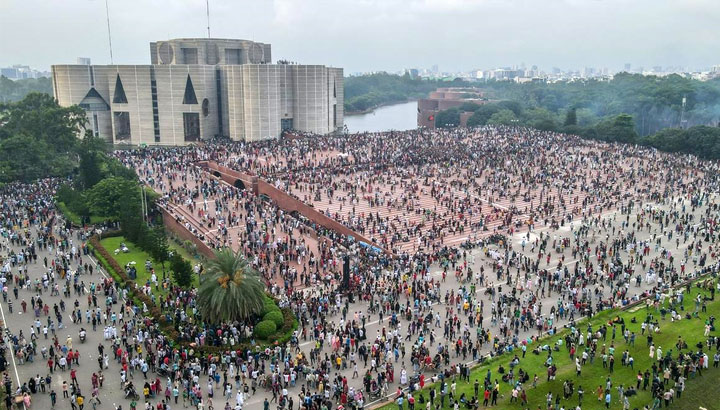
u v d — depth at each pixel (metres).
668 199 108.50
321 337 53.62
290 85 182.12
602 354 52.44
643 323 56.34
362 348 51.44
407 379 48.69
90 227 87.81
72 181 110.00
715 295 65.62
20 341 50.97
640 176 124.81
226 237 81.31
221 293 53.94
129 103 178.38
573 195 108.94
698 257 79.31
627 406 43.91
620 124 173.50
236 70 173.25
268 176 112.31
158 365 49.16
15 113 131.38
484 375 49.38
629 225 93.50
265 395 46.62
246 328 54.91
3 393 44.16
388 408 44.47
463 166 126.38
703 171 131.50
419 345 52.72
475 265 75.50
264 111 172.38
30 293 63.97
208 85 179.25
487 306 63.56
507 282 69.50
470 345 53.22
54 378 47.75
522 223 92.88
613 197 108.56
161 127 179.38
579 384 47.75
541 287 68.56
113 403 44.62
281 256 73.69
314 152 137.50
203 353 51.38
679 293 63.31
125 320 57.91
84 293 64.50
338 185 109.00
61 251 75.69
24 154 114.00
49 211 92.62
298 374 48.84
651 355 51.78
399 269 71.12
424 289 66.00
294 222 88.62
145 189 97.56
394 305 61.38
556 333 57.38
